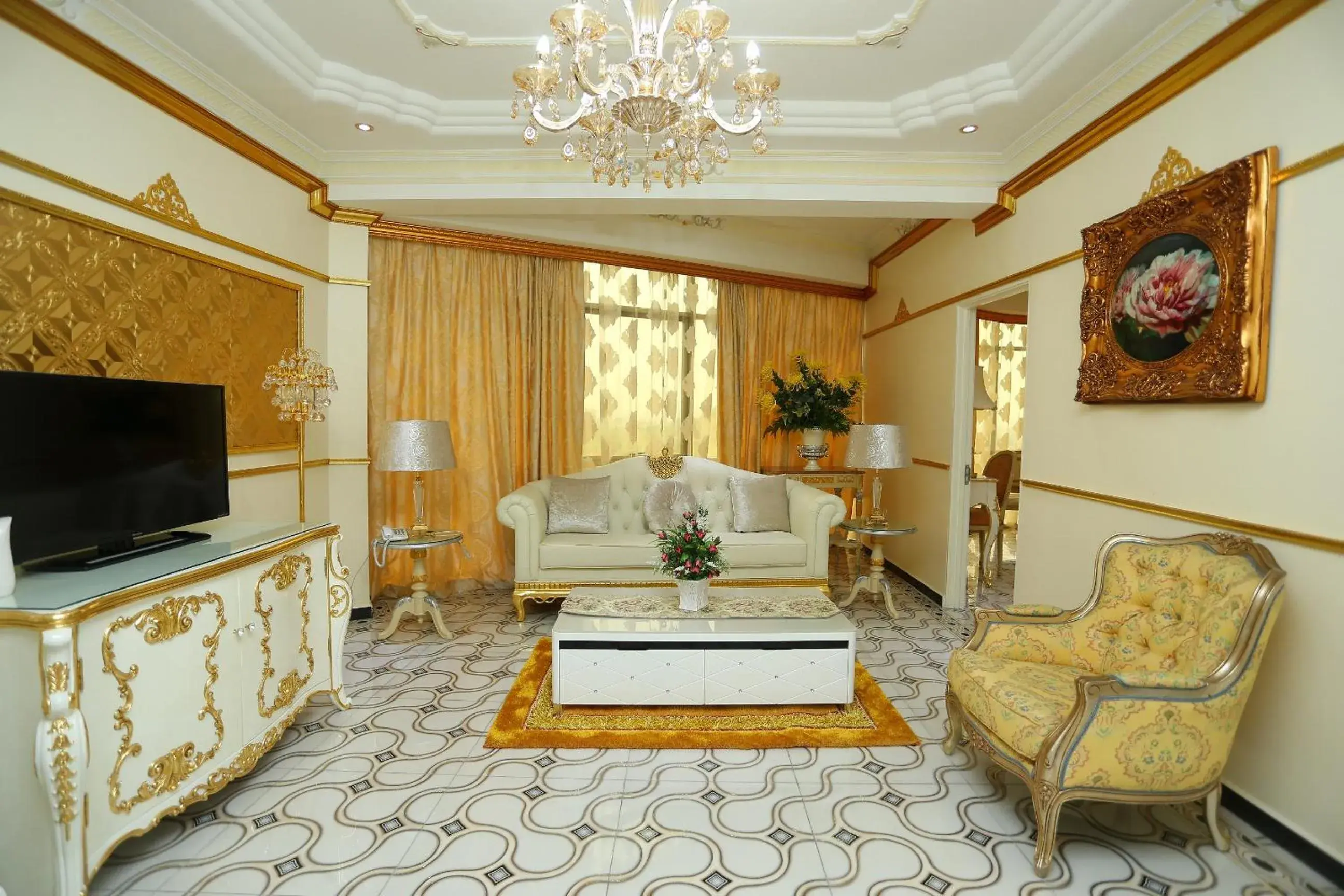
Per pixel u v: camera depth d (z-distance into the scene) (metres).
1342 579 1.87
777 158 3.71
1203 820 2.17
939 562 4.68
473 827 2.07
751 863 1.91
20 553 1.80
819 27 2.67
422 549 3.79
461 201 3.87
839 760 2.50
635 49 2.08
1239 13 2.16
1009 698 2.06
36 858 1.58
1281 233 2.07
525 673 3.29
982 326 7.05
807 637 2.83
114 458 2.11
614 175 2.28
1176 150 2.52
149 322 2.65
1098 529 2.98
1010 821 2.13
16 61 2.10
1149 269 2.58
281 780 2.34
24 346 2.14
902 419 5.42
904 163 3.71
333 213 3.99
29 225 2.15
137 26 2.43
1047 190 3.41
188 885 1.80
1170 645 2.12
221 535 2.51
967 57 2.87
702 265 5.53
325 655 2.77
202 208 2.94
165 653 1.88
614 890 1.79
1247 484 2.19
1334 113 1.91
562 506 4.42
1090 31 2.47
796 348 6.11
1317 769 1.93
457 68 3.04
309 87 3.01
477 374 4.71
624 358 5.34
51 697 1.53
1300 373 2.00
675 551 3.09
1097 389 2.89
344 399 4.11
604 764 2.46
